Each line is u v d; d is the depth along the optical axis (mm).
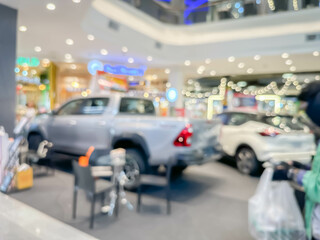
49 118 5508
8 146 4297
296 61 11711
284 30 9977
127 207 3520
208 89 22594
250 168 5184
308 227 1294
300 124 5145
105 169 3598
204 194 4074
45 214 3129
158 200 3803
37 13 6648
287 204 1533
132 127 4219
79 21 7289
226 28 11047
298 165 1474
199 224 3023
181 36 12031
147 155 4070
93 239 2551
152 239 2658
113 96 4707
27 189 4160
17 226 2758
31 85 14289
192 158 3857
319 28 9336
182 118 4008
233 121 5848
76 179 3139
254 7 10164
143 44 10930
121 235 2736
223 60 11930
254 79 17953
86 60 12750
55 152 5266
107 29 9102
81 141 4805
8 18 6074
